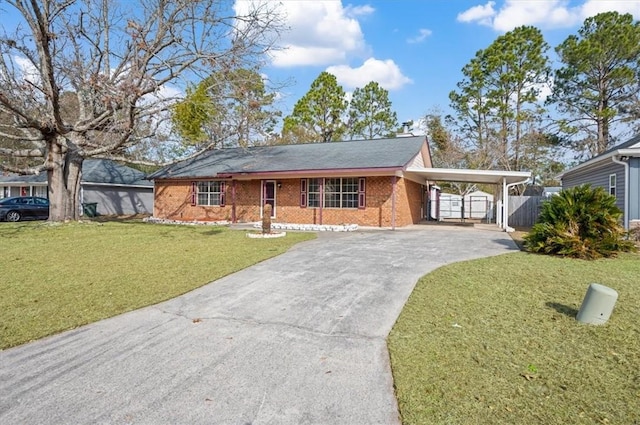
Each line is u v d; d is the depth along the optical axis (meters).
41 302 5.10
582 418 2.50
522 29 26.69
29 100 13.50
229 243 10.36
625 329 3.96
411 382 2.98
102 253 8.81
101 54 15.76
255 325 4.30
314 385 2.97
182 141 18.23
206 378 3.10
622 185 12.08
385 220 15.10
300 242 10.45
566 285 5.65
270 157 18.39
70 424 2.49
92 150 15.90
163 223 18.52
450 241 10.60
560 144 27.08
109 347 3.73
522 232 13.72
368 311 4.67
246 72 15.45
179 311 4.79
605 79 24.19
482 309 4.65
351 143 18.66
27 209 20.27
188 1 13.91
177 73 15.11
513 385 2.92
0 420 2.53
